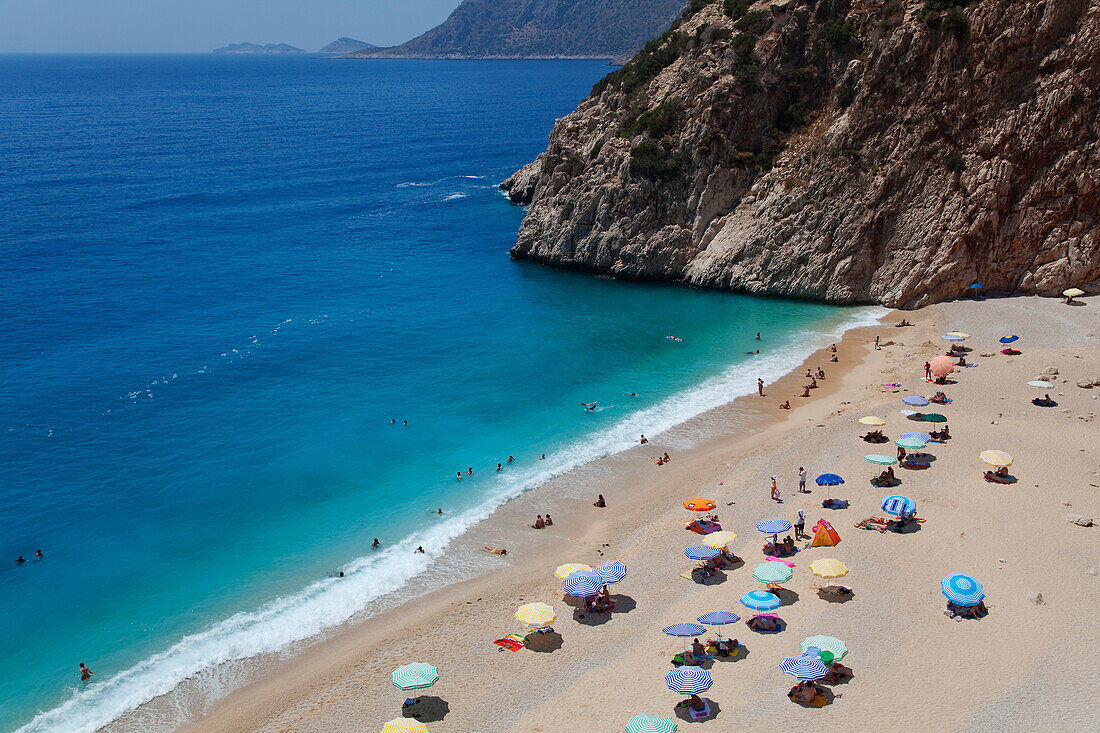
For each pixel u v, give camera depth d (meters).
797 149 87.69
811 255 83.44
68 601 40.41
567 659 34.75
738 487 48.50
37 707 33.88
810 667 29.98
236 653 36.97
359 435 57.66
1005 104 74.94
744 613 36.44
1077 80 71.69
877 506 44.47
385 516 48.00
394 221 126.38
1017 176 74.38
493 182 162.75
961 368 63.06
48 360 69.00
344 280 94.56
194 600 40.66
